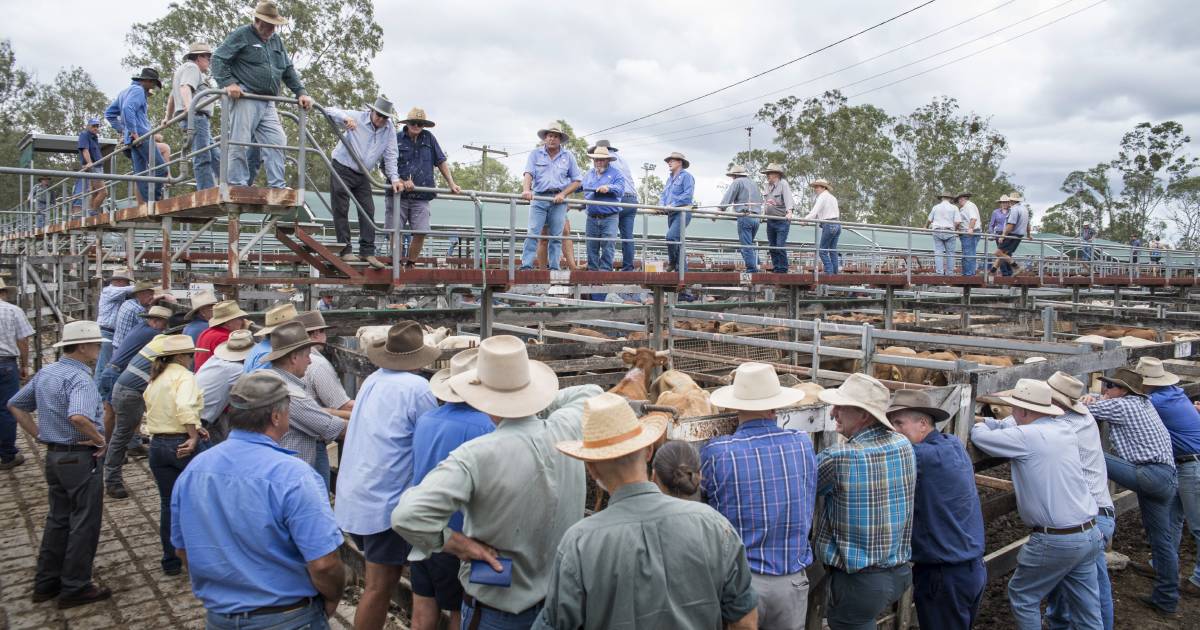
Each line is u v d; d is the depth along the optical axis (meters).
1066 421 4.95
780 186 11.97
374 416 4.13
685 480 3.03
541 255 10.14
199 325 7.42
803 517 3.67
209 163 7.69
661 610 2.50
